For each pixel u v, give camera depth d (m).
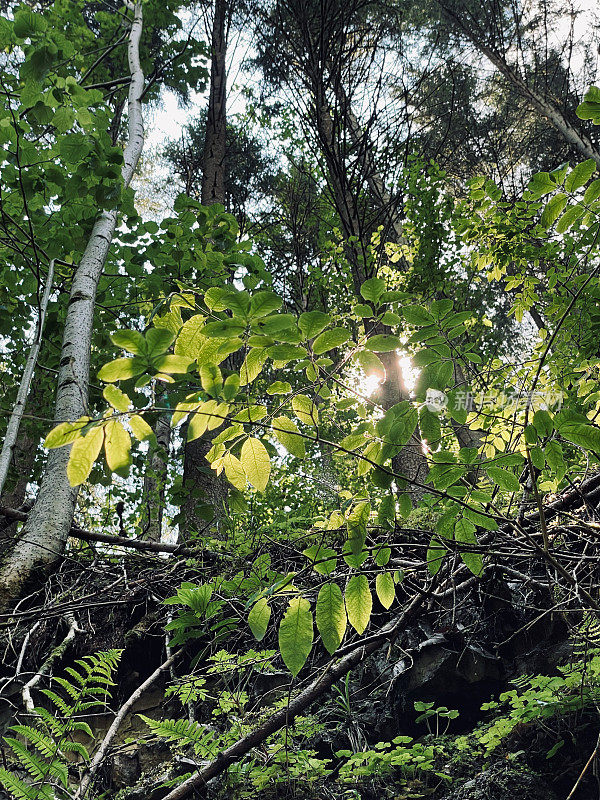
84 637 3.78
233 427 1.36
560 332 3.19
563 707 3.08
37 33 3.29
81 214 4.17
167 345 1.06
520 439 1.66
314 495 4.35
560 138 10.93
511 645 3.69
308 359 1.35
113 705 3.81
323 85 7.64
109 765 3.47
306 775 3.25
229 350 1.25
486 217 4.37
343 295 9.26
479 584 2.73
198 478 5.41
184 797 2.56
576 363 2.98
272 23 8.41
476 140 11.23
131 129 4.77
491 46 9.52
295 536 2.99
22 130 3.54
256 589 1.90
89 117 3.41
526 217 4.20
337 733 3.77
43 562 2.66
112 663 2.66
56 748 2.31
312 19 7.91
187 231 4.91
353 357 1.38
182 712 3.73
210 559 3.49
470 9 10.39
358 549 1.39
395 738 3.46
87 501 5.71
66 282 4.65
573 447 2.29
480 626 3.70
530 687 3.58
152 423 3.18
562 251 4.04
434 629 3.82
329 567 1.38
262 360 1.29
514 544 2.02
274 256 11.33
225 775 3.14
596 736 3.26
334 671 2.49
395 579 1.41
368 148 7.58
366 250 7.42
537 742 3.40
